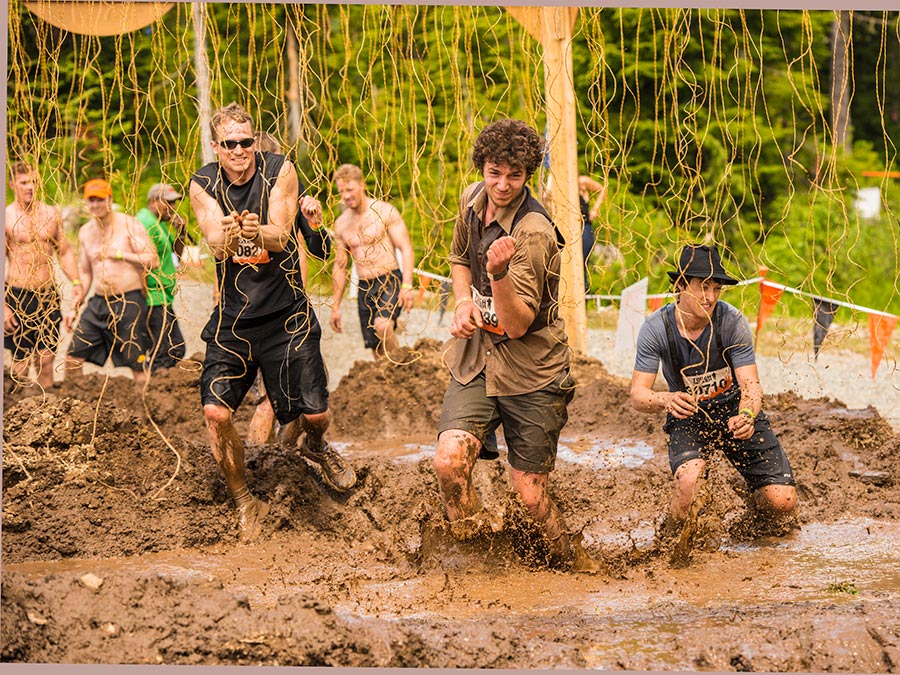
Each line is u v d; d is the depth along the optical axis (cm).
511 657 370
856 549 530
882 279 1492
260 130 536
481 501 584
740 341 521
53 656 354
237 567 504
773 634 380
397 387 843
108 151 641
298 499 572
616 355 1192
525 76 695
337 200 645
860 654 362
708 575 488
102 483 551
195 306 1116
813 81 610
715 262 505
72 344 886
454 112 654
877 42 1867
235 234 503
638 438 734
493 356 464
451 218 679
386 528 562
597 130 650
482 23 905
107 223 852
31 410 571
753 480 550
